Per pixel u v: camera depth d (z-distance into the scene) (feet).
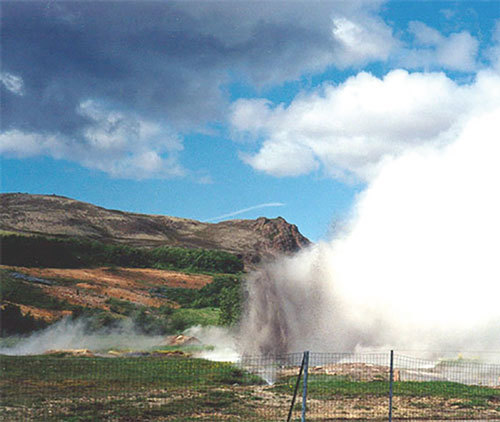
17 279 299.38
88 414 56.54
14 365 81.66
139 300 318.24
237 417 58.29
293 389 75.72
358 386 78.64
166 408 60.64
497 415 62.34
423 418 60.18
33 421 52.90
